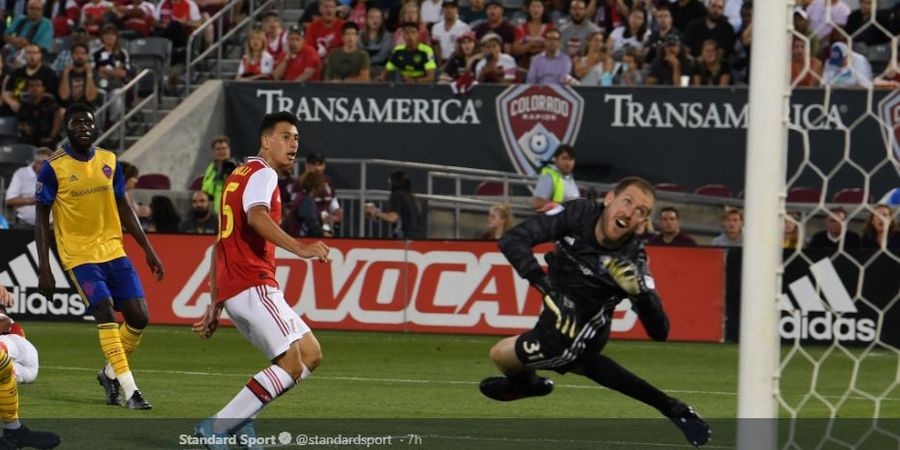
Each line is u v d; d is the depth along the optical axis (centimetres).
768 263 1559
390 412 2770
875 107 5103
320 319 4547
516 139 5531
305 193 4575
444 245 4459
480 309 4431
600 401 2983
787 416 2767
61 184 2673
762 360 1562
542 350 2023
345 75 5803
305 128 5678
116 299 2758
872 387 3375
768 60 1552
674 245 4369
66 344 4116
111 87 6000
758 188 1560
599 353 2106
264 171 2161
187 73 6097
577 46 5816
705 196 5194
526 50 5928
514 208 5331
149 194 5231
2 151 5644
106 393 2814
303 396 3023
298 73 5878
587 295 2002
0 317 2223
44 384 3147
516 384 2134
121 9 6406
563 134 5494
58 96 5894
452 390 3183
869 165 5112
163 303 4591
